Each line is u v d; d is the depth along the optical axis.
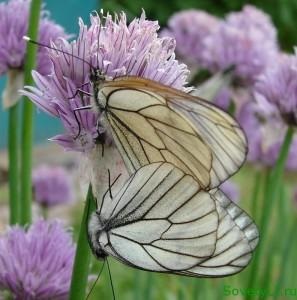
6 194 0.77
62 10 0.80
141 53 0.26
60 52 0.26
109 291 0.45
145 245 0.26
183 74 0.26
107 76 0.26
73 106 0.26
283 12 1.13
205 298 0.44
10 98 0.35
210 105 0.24
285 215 0.50
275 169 0.38
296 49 0.37
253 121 0.45
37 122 0.88
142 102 0.25
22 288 0.29
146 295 0.42
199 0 1.07
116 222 0.25
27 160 0.35
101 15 0.27
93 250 0.25
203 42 0.47
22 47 0.34
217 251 0.26
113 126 0.25
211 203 0.25
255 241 0.26
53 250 0.29
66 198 0.55
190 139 0.25
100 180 0.26
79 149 0.26
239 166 0.25
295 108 0.36
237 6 1.10
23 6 0.35
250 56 0.44
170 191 0.25
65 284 0.29
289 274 0.49
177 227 0.25
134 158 0.26
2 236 0.30
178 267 0.26
